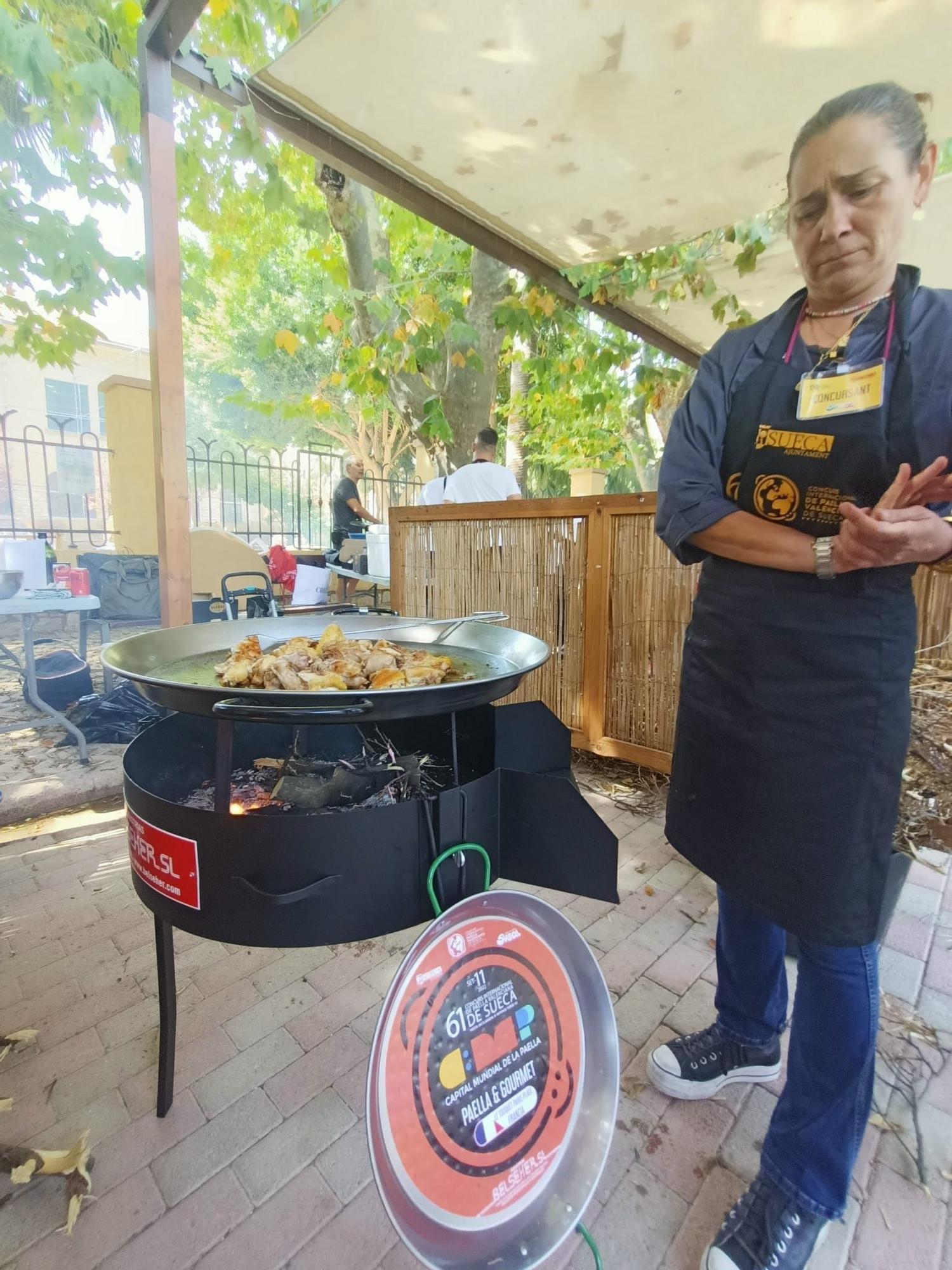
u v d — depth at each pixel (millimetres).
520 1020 1009
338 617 1922
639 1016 1570
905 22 1918
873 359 926
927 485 838
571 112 2344
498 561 3172
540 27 1956
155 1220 1101
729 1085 1390
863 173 869
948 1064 1437
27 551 3189
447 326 3961
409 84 2211
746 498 1038
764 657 1021
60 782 2777
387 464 12734
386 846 1016
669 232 3258
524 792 1150
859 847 965
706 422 1099
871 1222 1113
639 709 2770
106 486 7172
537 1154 1008
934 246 3188
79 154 3488
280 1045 1486
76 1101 1328
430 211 2957
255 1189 1155
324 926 1016
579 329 4727
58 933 1883
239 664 1213
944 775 1756
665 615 2633
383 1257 1048
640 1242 1080
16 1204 1128
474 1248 912
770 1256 999
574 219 3121
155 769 1350
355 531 6492
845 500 945
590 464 9688
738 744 1061
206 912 1046
